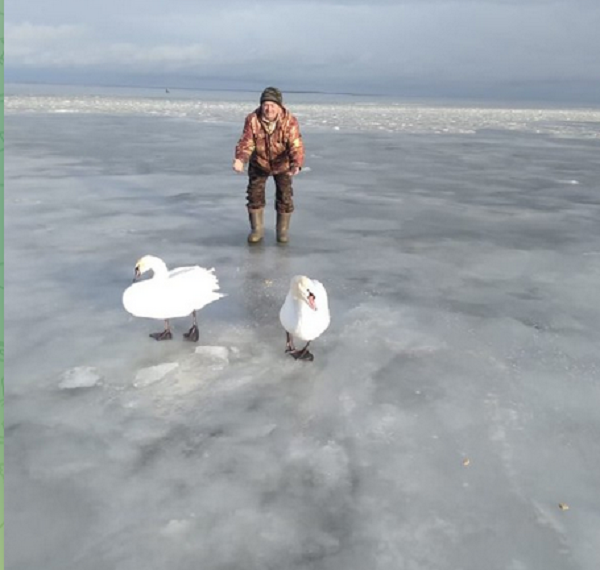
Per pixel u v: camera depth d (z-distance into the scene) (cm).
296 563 228
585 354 400
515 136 2134
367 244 655
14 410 322
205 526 245
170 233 679
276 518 250
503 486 272
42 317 441
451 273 562
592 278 555
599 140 2044
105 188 923
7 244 615
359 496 264
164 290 379
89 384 349
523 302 491
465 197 934
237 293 496
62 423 312
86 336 411
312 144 1639
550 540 242
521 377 369
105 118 2458
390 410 330
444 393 348
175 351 392
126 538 238
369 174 1132
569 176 1176
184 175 1065
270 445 298
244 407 330
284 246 640
